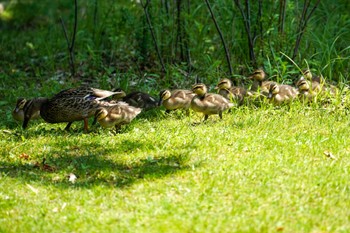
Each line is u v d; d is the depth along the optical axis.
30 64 16.83
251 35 15.02
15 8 23.33
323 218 8.36
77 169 10.12
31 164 10.34
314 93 12.98
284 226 8.15
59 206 8.95
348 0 16.75
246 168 9.74
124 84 14.57
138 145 10.88
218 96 12.38
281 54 14.67
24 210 8.89
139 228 8.22
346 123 11.77
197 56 15.79
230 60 14.78
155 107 13.20
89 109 12.04
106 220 8.45
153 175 9.63
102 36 17.20
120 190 9.31
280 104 12.88
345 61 14.93
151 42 16.09
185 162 10.09
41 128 12.36
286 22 15.12
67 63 16.66
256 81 13.69
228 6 15.71
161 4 16.33
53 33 18.58
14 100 14.16
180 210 8.58
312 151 10.38
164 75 15.31
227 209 8.60
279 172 9.62
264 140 10.89
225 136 11.15
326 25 15.43
